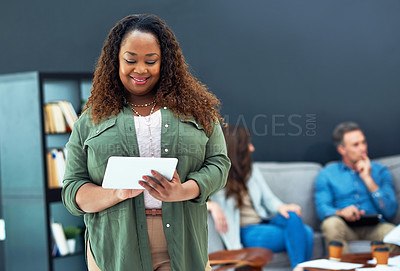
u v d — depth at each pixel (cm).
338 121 611
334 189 538
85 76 515
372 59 615
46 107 491
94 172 217
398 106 615
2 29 540
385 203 522
